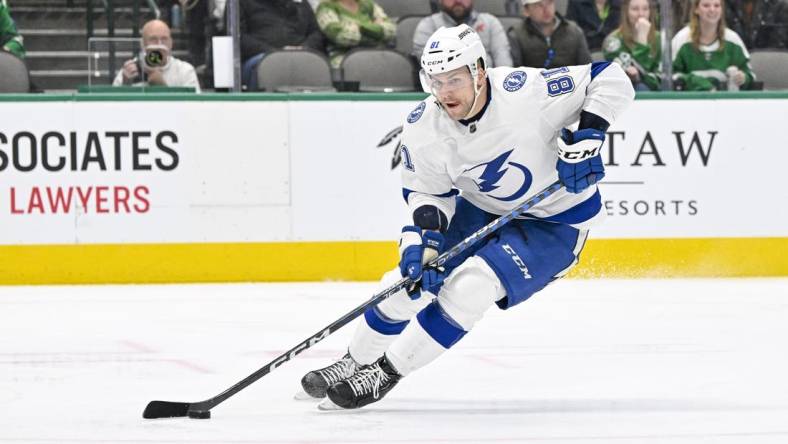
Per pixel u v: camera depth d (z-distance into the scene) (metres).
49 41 15.20
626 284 13.74
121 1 15.19
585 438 5.84
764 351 8.92
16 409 6.83
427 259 6.69
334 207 14.02
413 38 15.06
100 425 6.29
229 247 13.94
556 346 9.24
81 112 13.73
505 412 6.60
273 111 13.95
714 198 14.41
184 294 12.83
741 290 13.09
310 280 14.03
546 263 6.68
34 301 12.31
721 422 6.25
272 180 13.95
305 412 6.64
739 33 15.22
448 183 6.84
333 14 14.82
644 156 14.30
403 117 14.09
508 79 6.58
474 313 6.46
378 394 6.60
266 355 8.95
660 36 14.76
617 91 6.58
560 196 6.75
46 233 13.76
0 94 13.75
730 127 14.43
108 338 9.84
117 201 13.81
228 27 14.41
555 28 14.45
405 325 7.00
